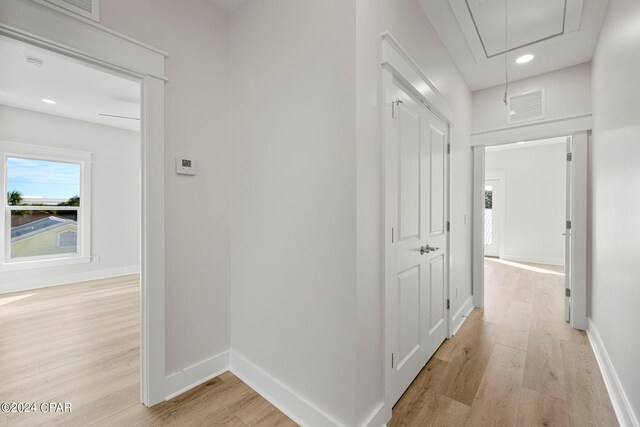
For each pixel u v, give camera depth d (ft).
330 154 4.75
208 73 6.43
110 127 16.12
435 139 7.73
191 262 6.15
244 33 6.51
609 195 6.75
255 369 6.14
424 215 6.96
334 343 4.68
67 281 14.53
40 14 4.22
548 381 6.30
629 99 5.31
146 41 5.40
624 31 5.60
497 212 22.29
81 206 15.15
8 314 10.20
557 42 8.14
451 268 8.69
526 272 17.07
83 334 8.56
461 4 6.68
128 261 16.76
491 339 8.36
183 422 5.10
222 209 6.71
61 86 10.89
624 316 5.42
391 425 5.05
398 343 5.67
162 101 5.57
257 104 6.16
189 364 6.13
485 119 11.02
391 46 5.25
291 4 5.42
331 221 4.73
